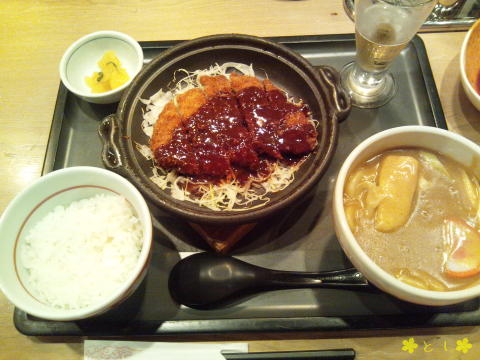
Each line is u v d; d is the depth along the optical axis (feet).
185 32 1.40
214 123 1.14
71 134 1.24
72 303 0.88
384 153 0.89
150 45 1.36
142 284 1.00
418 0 1.07
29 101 1.32
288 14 1.41
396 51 1.12
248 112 1.15
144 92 1.15
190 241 1.06
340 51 1.34
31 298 0.84
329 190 1.11
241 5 1.44
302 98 1.19
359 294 0.97
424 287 0.78
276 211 0.92
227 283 0.94
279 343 0.96
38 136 1.26
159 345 0.95
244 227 1.03
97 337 0.96
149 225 0.87
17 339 0.98
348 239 0.75
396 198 0.83
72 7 1.46
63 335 0.95
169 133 1.13
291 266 1.02
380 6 1.10
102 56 1.37
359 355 0.95
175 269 0.97
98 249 0.94
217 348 0.95
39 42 1.41
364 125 1.21
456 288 0.77
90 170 0.93
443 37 1.36
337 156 1.17
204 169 1.10
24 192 0.90
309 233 1.06
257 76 1.26
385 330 0.96
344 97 1.05
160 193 0.97
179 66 1.21
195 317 0.96
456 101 1.25
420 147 0.88
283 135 1.11
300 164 1.12
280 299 0.97
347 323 0.94
